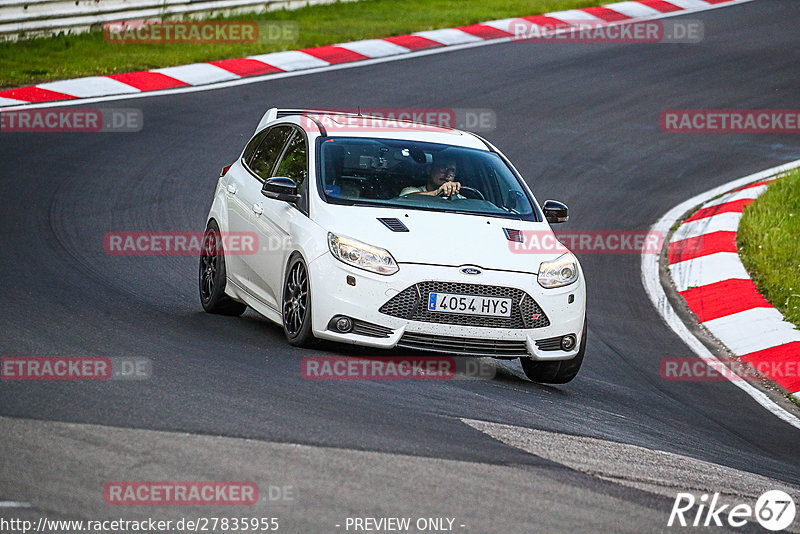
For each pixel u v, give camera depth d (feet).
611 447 69.15
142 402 64.95
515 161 180.34
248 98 198.70
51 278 107.14
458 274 81.35
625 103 219.20
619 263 140.36
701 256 142.10
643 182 176.76
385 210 87.30
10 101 181.57
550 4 306.35
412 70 228.43
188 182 153.69
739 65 252.01
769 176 183.32
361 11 282.56
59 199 140.15
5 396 63.82
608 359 104.37
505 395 79.71
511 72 233.96
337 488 53.21
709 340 116.16
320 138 94.38
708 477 66.64
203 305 102.47
